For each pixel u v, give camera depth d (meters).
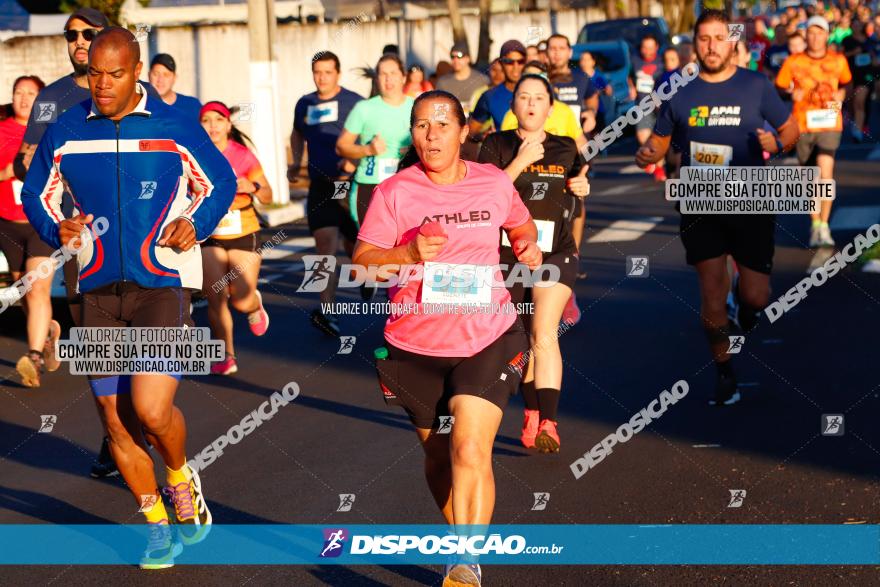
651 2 36.91
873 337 9.52
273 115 19.45
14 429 8.27
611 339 10.03
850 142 24.20
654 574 5.29
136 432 5.70
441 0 33.19
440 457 5.22
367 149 10.41
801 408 7.79
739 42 15.05
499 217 5.10
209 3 26.95
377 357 5.16
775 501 6.14
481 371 4.96
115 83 5.55
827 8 31.28
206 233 5.66
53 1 27.64
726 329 7.97
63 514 6.46
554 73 12.77
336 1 27.20
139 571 5.57
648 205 18.05
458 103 5.02
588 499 6.31
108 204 5.64
